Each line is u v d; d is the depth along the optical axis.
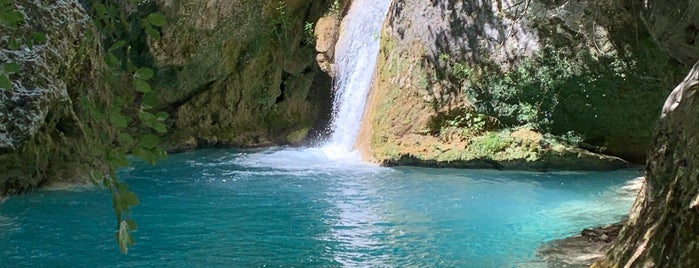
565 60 11.56
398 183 10.45
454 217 8.14
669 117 4.13
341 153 14.04
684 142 3.82
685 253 3.38
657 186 4.07
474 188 9.96
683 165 3.72
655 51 10.89
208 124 15.70
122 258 6.46
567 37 11.53
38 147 9.10
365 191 9.84
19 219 8.00
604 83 11.42
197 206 8.81
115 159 2.08
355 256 6.50
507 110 11.91
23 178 9.16
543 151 11.31
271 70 16.20
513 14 11.80
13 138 7.93
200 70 15.00
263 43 15.89
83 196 9.27
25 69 8.29
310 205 8.87
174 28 14.07
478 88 12.11
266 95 16.20
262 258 6.44
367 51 14.81
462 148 11.89
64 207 8.61
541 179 10.65
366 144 13.23
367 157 12.84
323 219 8.05
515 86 11.86
